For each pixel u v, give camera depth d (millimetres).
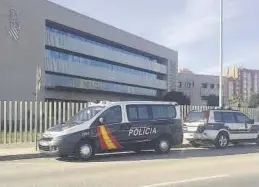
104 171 13281
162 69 98938
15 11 52031
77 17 66500
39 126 23000
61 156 17562
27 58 53875
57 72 62406
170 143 19031
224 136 22000
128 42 83625
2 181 11367
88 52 70812
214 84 117750
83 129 16562
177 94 92625
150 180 11531
